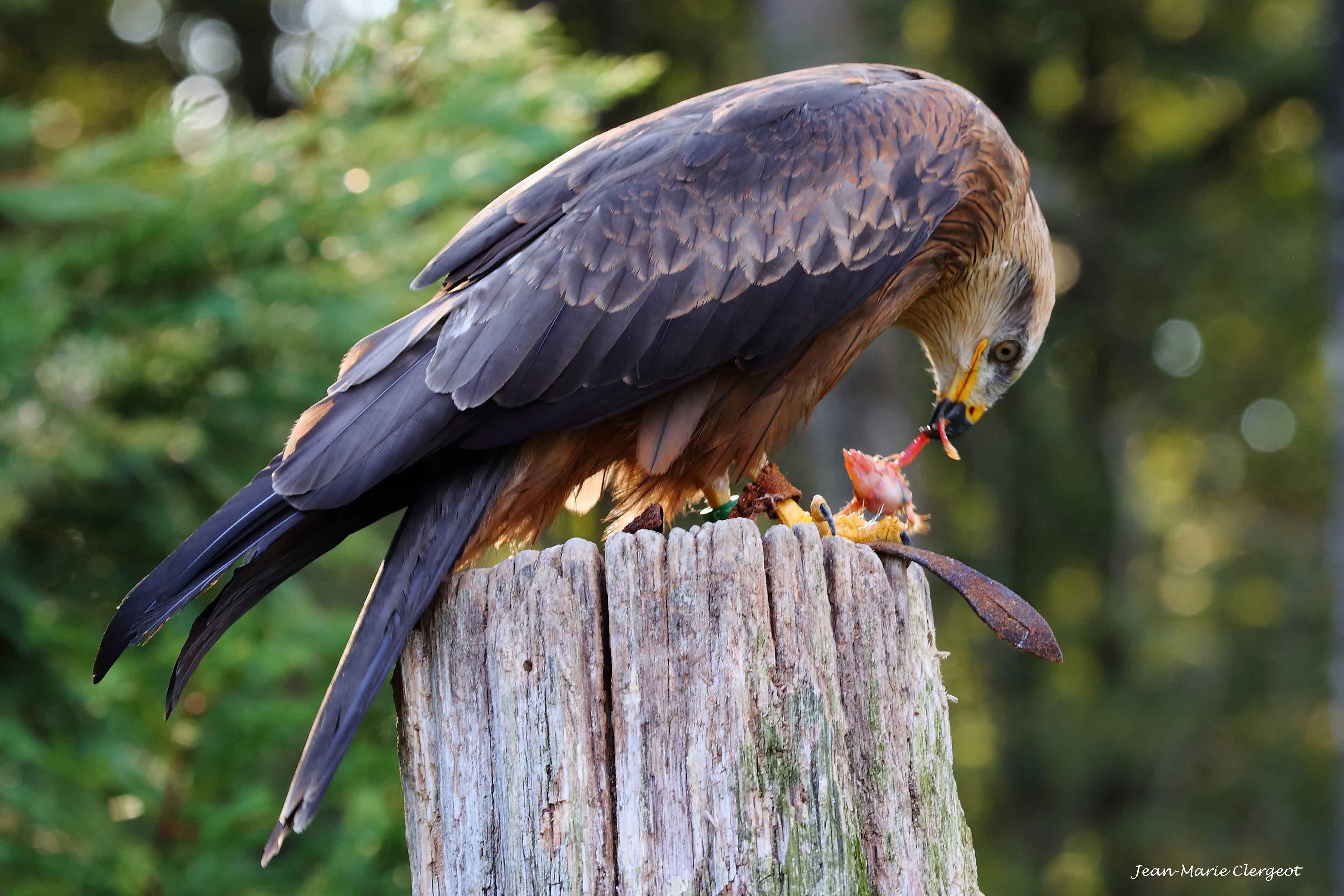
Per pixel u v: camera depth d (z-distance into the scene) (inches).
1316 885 988.6
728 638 187.8
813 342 253.4
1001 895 998.4
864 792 193.2
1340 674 960.3
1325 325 1130.0
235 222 414.9
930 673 203.5
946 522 1103.6
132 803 423.2
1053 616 1168.2
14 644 426.3
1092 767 1051.3
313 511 211.8
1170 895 1008.9
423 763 198.1
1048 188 1036.5
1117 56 1123.3
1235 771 1053.2
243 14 868.0
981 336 302.8
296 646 424.8
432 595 203.5
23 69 777.6
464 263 236.4
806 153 249.3
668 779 186.2
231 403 450.9
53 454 422.3
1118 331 1156.5
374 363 219.9
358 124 455.8
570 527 397.7
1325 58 1002.1
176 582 202.7
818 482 854.5
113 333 422.6
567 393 225.6
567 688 189.8
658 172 241.8
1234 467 1328.7
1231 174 1168.8
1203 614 1200.8
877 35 971.9
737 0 940.0
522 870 188.7
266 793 419.2
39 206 407.8
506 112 447.2
